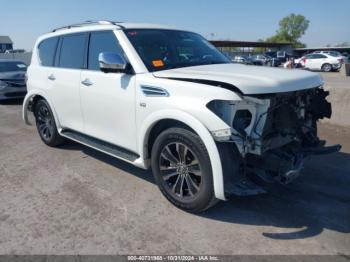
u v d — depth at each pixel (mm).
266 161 3203
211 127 3014
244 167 3197
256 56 38750
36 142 6254
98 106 4309
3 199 3902
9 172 4758
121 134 4051
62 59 5090
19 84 11023
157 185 3887
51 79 5238
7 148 5934
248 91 2930
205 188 3186
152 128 3639
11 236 3143
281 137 3281
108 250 2920
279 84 3092
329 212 3508
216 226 3258
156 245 2979
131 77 3754
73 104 4820
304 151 3436
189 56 4242
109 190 4074
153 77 3562
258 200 3756
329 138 6008
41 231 3219
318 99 3746
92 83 4344
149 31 4254
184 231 3182
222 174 3035
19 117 8773
